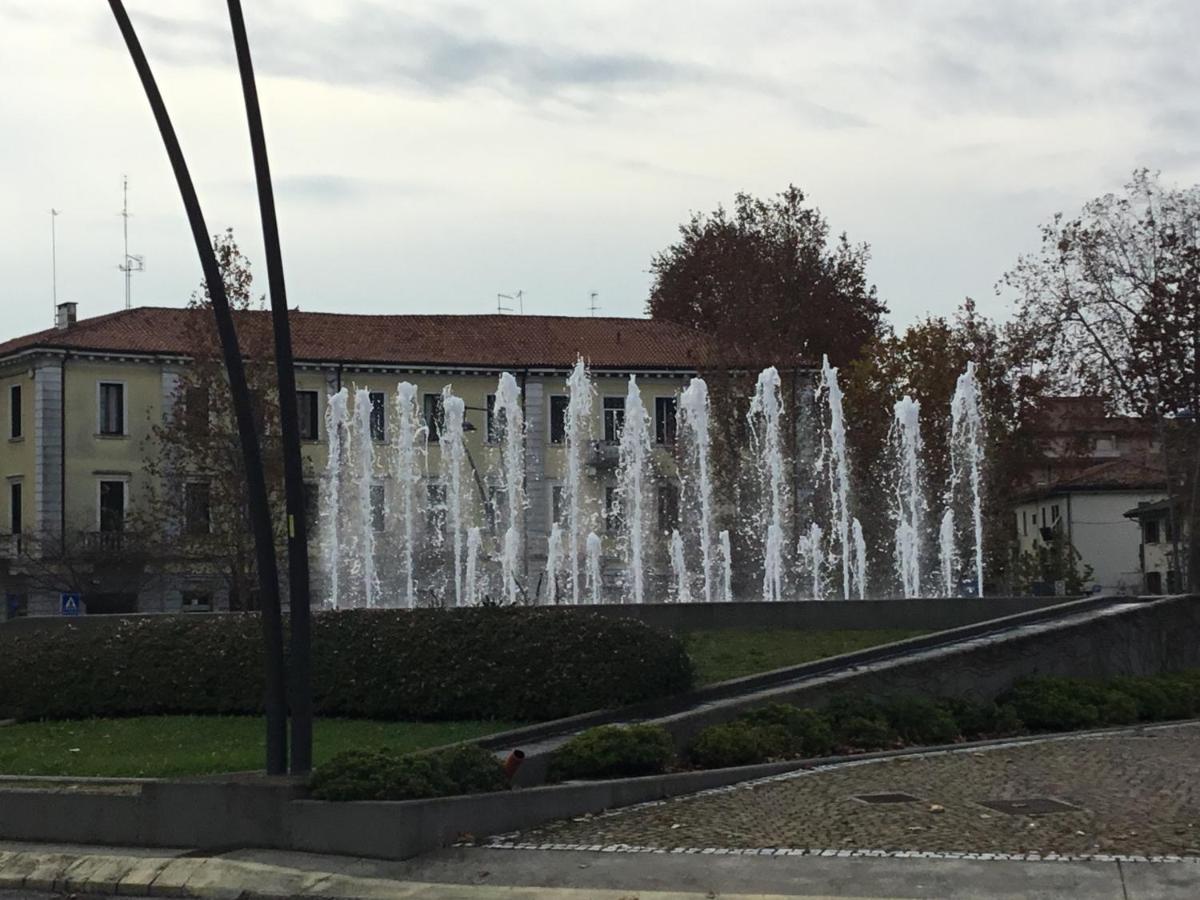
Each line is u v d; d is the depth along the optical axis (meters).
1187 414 50.38
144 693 21.30
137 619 24.11
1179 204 49.75
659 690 18.50
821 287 63.34
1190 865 11.71
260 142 13.85
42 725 21.05
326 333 59.69
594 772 15.52
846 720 18.23
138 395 57.25
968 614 23.56
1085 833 12.91
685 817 14.08
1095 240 50.28
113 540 53.75
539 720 18.56
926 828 13.20
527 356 60.44
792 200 64.25
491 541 57.91
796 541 55.38
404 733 18.16
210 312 50.84
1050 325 51.22
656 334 63.34
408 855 12.88
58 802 14.41
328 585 55.25
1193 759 16.95
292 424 14.23
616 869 12.17
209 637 21.47
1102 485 79.44
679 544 48.75
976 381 56.69
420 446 58.56
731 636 22.69
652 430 60.22
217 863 12.88
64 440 55.91
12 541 55.34
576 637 18.66
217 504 51.47
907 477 56.72
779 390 56.47
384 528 56.81
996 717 19.64
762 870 11.94
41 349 55.47
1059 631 22.12
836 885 11.42
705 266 67.12
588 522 59.31
